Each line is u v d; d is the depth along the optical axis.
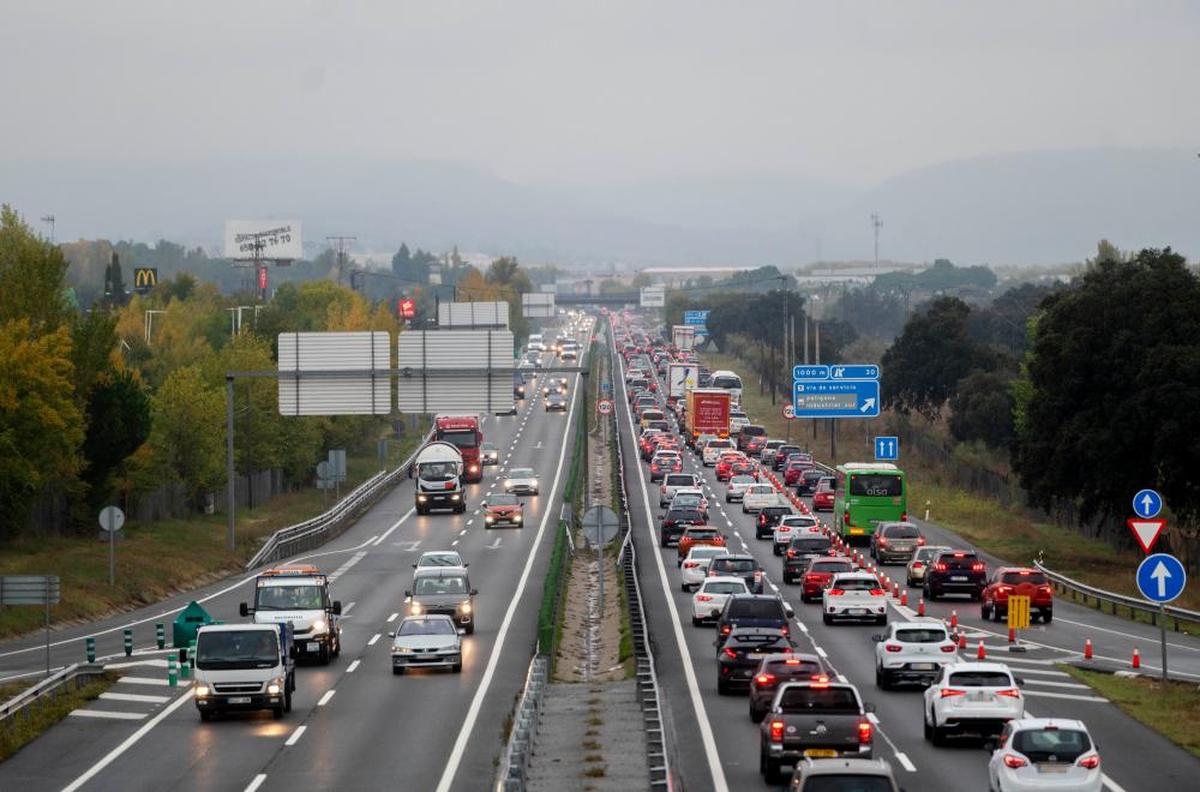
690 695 115.94
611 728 102.62
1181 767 87.31
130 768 91.12
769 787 81.25
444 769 89.38
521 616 170.12
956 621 158.62
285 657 111.19
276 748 97.06
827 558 177.50
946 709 91.62
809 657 103.19
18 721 105.62
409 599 155.62
